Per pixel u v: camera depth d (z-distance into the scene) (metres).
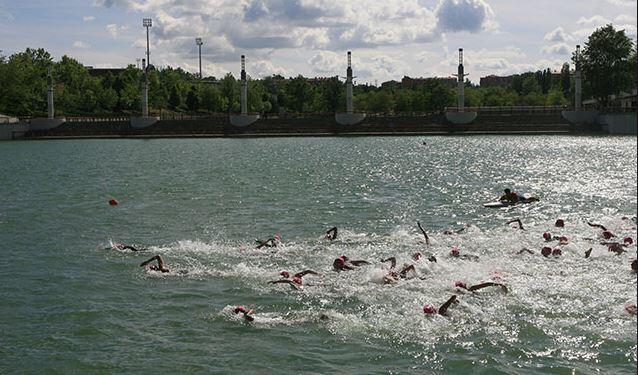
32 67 157.88
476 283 18.17
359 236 25.84
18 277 20.44
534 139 108.62
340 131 133.25
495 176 51.62
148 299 17.89
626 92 131.25
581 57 128.12
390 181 48.12
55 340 15.05
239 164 65.94
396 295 17.42
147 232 28.09
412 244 23.92
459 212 32.94
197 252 23.30
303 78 170.25
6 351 14.47
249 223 29.92
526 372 12.92
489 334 14.77
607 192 40.25
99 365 13.66
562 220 28.08
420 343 14.42
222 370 13.34
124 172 58.16
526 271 19.39
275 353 14.09
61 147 105.25
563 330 14.90
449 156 74.06
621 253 21.33
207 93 176.50
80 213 33.72
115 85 176.62
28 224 30.36
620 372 12.86
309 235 26.64
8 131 132.88
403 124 133.00
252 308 16.91
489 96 175.00
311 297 17.58
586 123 126.00
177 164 66.88
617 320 15.41
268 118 138.25
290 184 46.31
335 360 13.69
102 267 21.55
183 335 15.22
